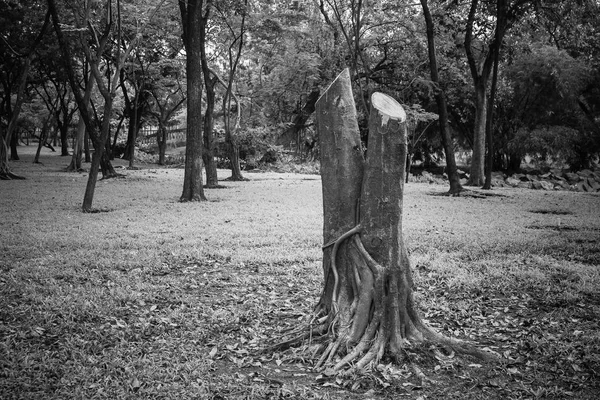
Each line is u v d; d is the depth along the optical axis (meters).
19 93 29.11
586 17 28.41
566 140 38.94
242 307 7.19
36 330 6.00
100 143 16.75
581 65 38.31
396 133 5.36
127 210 16.89
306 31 34.94
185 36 21.03
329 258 5.75
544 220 15.53
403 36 32.62
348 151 5.65
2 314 6.58
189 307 7.20
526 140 38.94
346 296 5.62
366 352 5.30
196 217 15.38
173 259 10.04
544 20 28.75
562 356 5.45
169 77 42.50
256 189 24.88
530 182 33.88
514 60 38.75
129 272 9.01
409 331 5.56
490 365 5.34
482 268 9.47
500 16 24.42
